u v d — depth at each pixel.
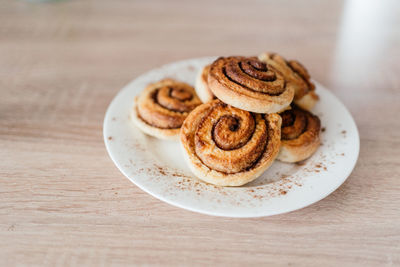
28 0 0.65
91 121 0.41
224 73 0.37
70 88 0.46
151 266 0.29
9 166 0.36
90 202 0.33
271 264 0.29
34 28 0.57
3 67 0.49
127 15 0.62
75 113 0.42
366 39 0.57
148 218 0.32
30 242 0.30
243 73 0.37
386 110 0.43
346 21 0.62
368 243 0.31
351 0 0.70
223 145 0.34
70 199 0.33
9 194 0.33
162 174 0.34
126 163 0.35
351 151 0.36
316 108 0.42
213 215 0.32
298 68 0.41
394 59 0.53
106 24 0.59
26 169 0.36
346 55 0.53
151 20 0.61
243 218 0.32
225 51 0.54
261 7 0.67
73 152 0.38
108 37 0.56
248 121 0.35
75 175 0.35
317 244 0.31
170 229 0.31
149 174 0.34
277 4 0.68
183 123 0.36
